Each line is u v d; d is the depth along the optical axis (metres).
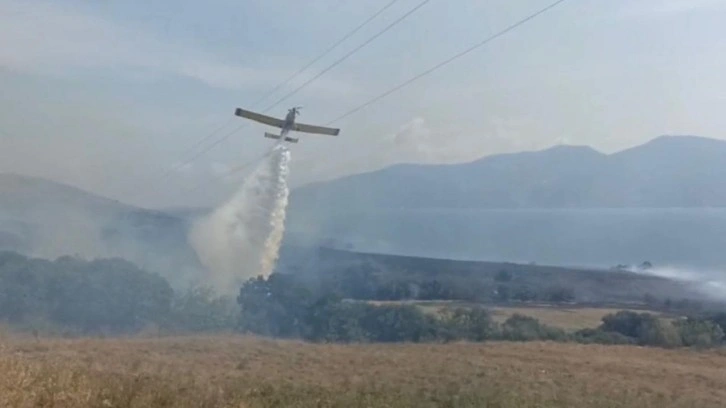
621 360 30.50
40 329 40.09
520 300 49.72
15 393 12.80
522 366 28.33
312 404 16.52
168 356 29.23
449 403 19.23
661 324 37.03
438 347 34.22
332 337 39.66
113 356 27.98
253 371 25.56
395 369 27.12
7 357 17.58
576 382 25.14
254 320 43.94
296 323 43.34
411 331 39.38
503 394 21.12
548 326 39.25
